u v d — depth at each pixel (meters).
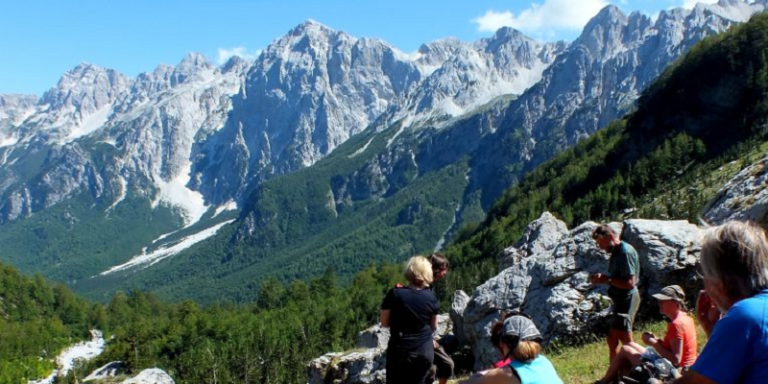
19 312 189.00
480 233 157.25
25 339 158.38
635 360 11.30
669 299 11.54
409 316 11.12
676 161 125.94
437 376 14.28
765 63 132.00
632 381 9.33
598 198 125.88
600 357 17.78
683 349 11.23
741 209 23.94
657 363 9.28
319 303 144.25
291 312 132.38
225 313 159.62
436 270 12.35
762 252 4.81
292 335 110.38
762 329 4.48
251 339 110.56
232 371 103.06
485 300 25.64
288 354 99.56
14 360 139.88
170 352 131.38
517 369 7.19
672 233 22.50
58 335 180.00
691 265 21.38
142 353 127.56
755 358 4.46
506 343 7.54
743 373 4.53
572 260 24.86
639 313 21.89
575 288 23.73
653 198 113.19
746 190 24.97
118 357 132.50
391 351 11.27
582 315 22.75
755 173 25.55
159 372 42.94
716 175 97.56
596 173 159.25
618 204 121.44
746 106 129.88
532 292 25.02
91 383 106.94
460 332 27.81
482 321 25.41
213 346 115.06
